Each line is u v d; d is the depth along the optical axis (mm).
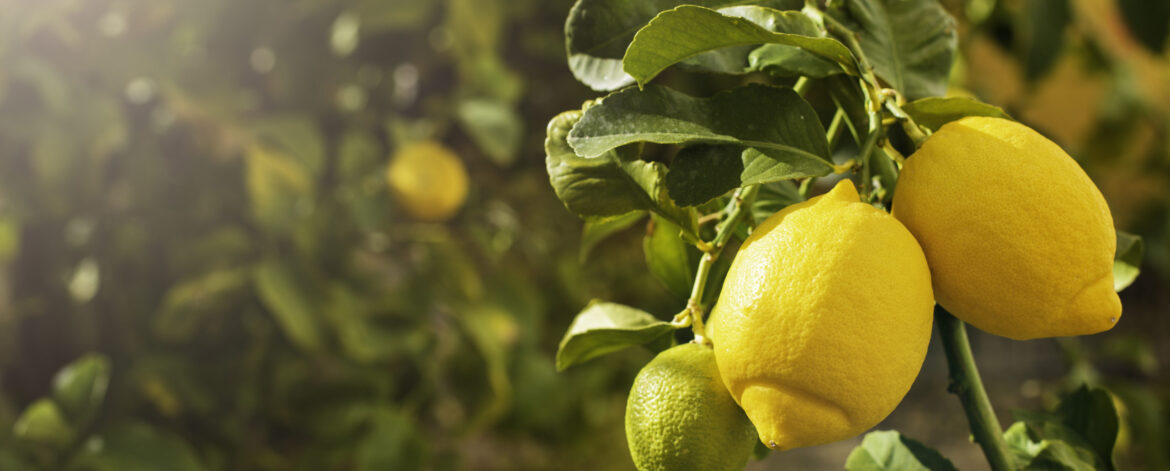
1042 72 1415
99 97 1610
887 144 620
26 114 1586
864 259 577
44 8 1607
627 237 2281
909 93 675
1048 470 675
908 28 684
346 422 1632
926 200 595
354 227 1683
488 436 2131
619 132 614
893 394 576
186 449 1474
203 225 1711
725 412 609
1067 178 587
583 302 2129
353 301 1628
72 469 1430
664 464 611
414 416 1774
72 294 1612
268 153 1672
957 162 592
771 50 653
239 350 1674
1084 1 1799
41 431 1411
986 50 1575
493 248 1938
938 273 600
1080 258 582
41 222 1612
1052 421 711
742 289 589
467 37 1836
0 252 1567
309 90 1851
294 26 1828
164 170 1677
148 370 1588
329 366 1670
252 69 1854
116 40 1688
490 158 2088
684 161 623
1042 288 582
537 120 2088
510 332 1823
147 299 1662
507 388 1764
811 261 580
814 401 576
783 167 612
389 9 1793
